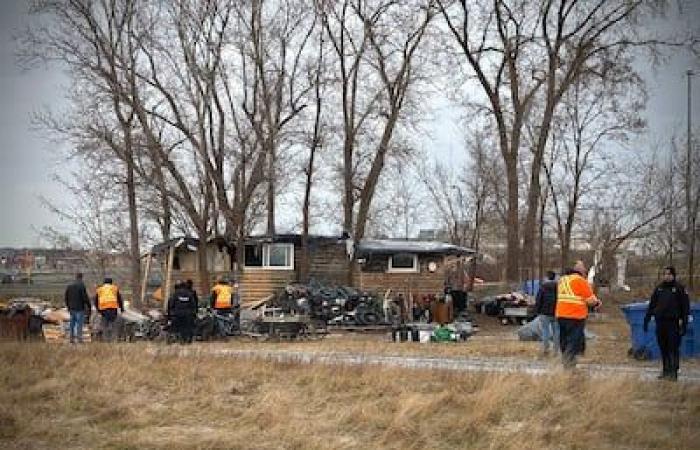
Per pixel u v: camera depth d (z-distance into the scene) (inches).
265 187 1812.3
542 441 464.4
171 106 1702.8
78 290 1128.2
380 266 1825.8
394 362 816.3
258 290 1752.0
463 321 1566.2
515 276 1967.3
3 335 1151.0
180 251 1894.7
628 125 2287.2
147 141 1667.1
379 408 540.7
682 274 2272.4
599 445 458.6
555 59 1968.5
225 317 1272.1
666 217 2352.4
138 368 709.9
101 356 791.7
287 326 1263.5
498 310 1750.7
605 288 2466.8
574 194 2438.5
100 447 452.1
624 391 573.3
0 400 576.1
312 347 1049.5
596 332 1360.7
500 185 2901.1
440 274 1863.9
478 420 506.3
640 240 2527.1
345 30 1870.1
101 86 1635.1
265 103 1727.4
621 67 1948.8
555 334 919.0
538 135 2279.8
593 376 639.1
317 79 1825.8
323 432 488.7
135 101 1647.4
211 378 665.0
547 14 1963.6
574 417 515.5
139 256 1895.9
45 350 834.8
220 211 1788.9
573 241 2849.4
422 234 3132.4
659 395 595.8
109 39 1626.5
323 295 1502.2
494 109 2025.1
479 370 695.1
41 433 480.1
